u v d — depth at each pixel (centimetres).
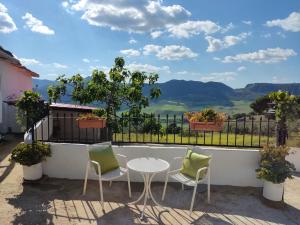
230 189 564
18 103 580
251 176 575
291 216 465
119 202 503
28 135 632
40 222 427
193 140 907
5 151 790
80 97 955
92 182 591
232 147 620
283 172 488
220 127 596
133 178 601
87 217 446
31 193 529
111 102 975
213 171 581
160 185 581
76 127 927
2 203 486
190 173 501
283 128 585
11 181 579
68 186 568
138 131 842
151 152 588
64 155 603
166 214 462
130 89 957
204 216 458
